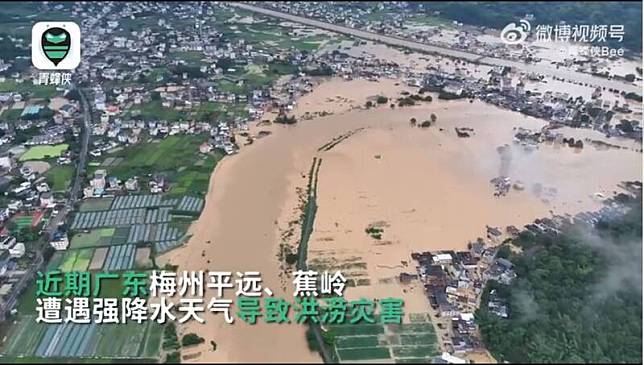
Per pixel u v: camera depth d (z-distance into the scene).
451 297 172.75
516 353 152.00
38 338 158.25
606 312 163.88
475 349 155.25
